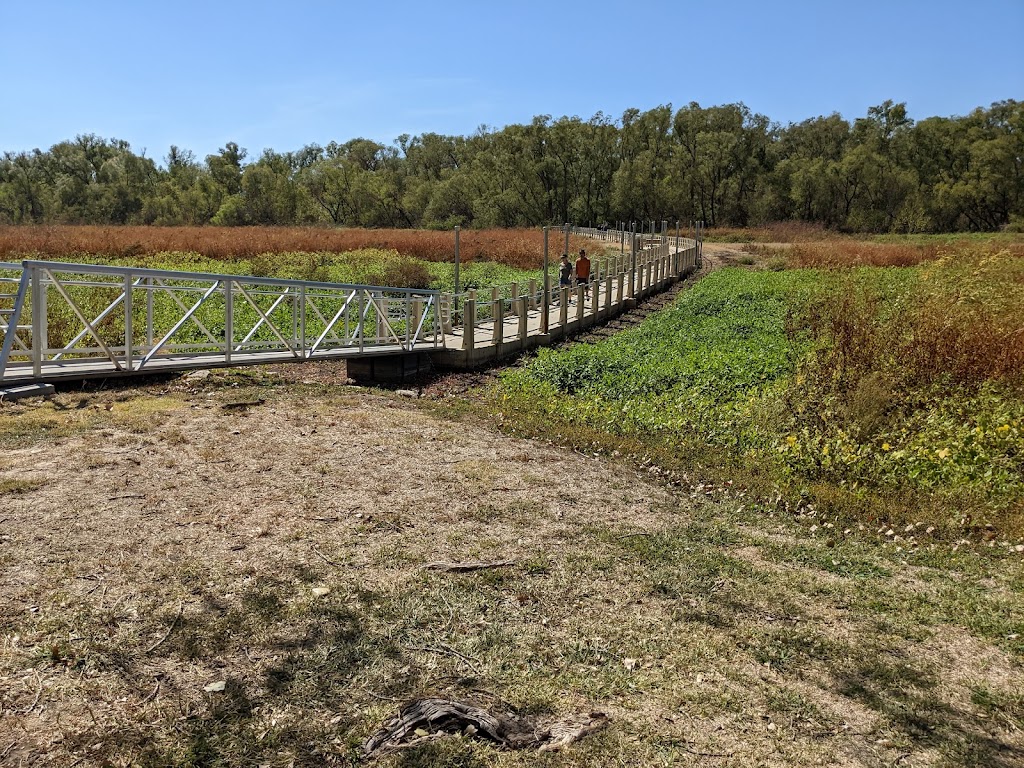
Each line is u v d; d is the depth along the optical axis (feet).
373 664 14.97
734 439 34.91
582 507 25.32
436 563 19.71
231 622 16.03
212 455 26.73
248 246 134.10
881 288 77.36
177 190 330.13
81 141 385.70
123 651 14.69
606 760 12.64
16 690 13.21
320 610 16.81
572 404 41.42
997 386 39.86
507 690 14.47
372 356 44.96
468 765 12.26
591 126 341.41
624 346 59.06
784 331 64.80
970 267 59.21
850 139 337.31
